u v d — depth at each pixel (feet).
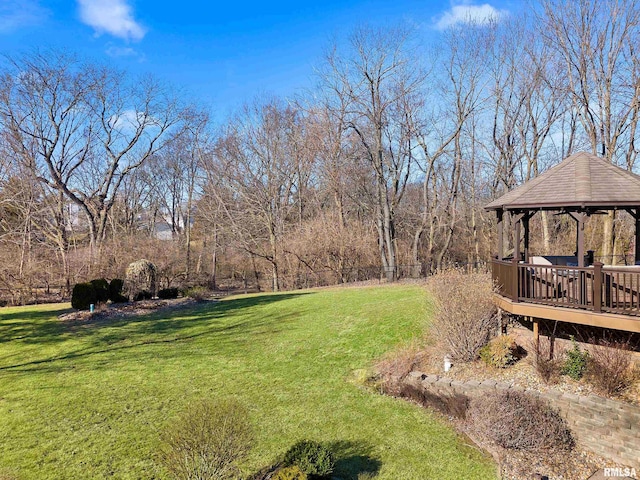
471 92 83.97
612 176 30.89
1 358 37.42
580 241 29.04
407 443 24.27
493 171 95.66
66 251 83.87
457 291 33.71
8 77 83.05
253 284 106.42
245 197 98.27
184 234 126.93
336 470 21.39
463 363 31.89
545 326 33.63
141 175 132.98
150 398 28.76
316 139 88.12
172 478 19.24
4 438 23.17
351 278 87.30
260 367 35.12
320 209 97.96
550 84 78.23
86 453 21.72
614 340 29.04
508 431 23.86
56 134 89.56
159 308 60.85
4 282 70.38
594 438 24.25
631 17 64.28
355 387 31.27
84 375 33.06
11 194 82.38
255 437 24.17
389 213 83.92
